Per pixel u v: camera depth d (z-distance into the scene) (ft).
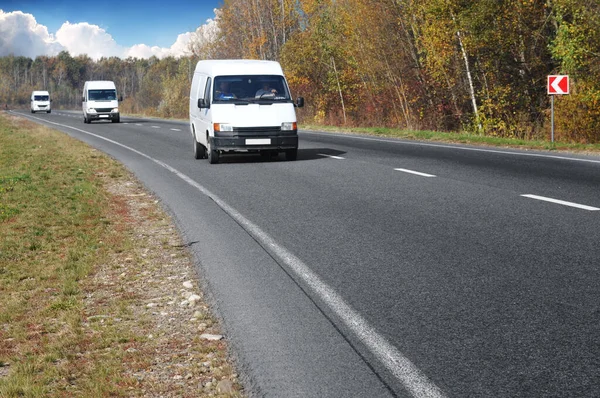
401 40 111.04
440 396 11.25
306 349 13.66
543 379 11.70
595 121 76.48
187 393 12.03
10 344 15.05
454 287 17.40
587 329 13.99
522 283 17.46
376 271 19.33
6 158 60.49
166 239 25.14
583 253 20.18
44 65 655.35
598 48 73.51
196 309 16.94
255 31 193.06
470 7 87.61
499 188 34.27
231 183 40.32
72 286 19.31
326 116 139.44
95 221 29.32
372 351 13.38
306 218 28.04
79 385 12.60
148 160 56.59
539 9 89.35
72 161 56.08
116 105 139.64
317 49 139.13
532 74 95.35
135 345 14.61
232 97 52.06
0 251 24.18
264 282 18.79
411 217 27.25
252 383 12.17
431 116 105.09
